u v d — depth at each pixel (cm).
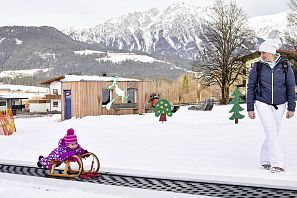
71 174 737
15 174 747
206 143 1130
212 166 779
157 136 1356
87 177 705
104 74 3531
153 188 620
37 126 2111
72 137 732
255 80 751
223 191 588
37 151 1075
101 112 2750
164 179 675
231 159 855
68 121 2375
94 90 2714
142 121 2123
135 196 573
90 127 1877
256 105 749
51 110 6888
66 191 614
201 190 598
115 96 2812
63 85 2745
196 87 8412
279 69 737
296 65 5069
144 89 2967
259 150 969
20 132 1747
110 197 573
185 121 2011
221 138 1230
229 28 5628
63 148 733
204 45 5681
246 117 2072
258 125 1570
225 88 5600
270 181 635
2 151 1088
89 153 738
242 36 5653
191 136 1316
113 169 766
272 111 745
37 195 601
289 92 741
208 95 8106
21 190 634
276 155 709
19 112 6700
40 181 685
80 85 2644
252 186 609
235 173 705
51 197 586
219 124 1716
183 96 8819
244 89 6028
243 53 5628
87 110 2680
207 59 5634
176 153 961
